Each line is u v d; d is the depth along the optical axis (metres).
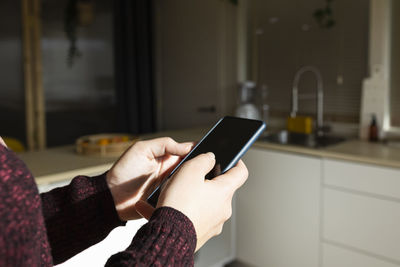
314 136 2.78
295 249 2.31
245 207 2.55
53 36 3.59
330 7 2.82
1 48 3.34
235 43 3.36
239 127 0.63
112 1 3.90
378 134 2.53
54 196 0.58
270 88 3.24
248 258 2.57
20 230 0.30
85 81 3.83
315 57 2.94
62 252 0.58
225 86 3.48
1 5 3.32
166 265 0.36
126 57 3.87
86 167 1.86
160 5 3.95
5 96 3.39
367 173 1.97
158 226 0.39
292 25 3.05
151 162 0.65
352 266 2.06
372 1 2.54
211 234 0.47
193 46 3.70
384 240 1.93
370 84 2.55
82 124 3.84
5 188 0.30
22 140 3.51
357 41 2.70
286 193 2.33
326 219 2.15
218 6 3.45
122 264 0.35
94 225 0.58
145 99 3.96
